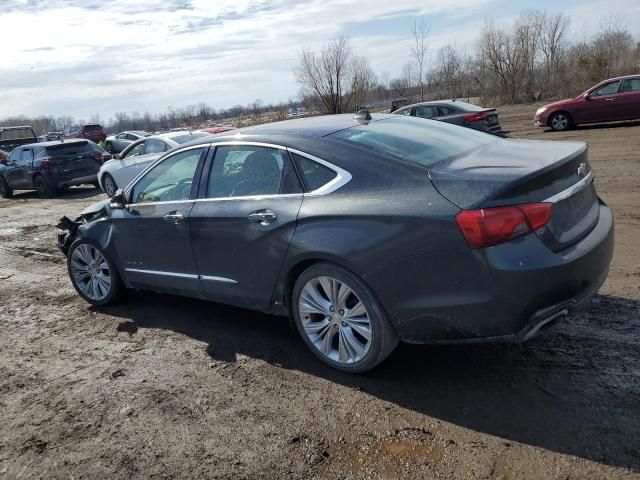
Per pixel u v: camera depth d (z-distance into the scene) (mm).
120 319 4906
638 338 3570
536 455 2627
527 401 3051
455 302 2965
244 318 4645
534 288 2824
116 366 3994
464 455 2686
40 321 5082
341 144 3539
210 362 3912
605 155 10820
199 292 4297
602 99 15438
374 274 3178
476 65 43219
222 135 4219
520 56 38656
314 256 3410
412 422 2990
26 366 4141
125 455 2947
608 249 3268
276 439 2961
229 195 3984
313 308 3590
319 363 3736
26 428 3291
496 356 3549
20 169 15148
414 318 3129
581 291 3023
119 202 4820
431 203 2998
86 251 5223
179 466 2818
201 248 4133
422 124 4191
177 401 3432
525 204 2865
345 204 3299
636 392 3012
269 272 3715
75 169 14891
